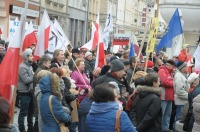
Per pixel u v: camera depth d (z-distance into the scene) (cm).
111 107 511
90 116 519
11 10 2909
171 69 1073
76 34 4662
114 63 730
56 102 629
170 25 1220
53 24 1105
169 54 1554
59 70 742
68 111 691
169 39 1223
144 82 679
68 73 857
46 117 630
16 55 646
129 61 1070
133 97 737
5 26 2870
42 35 1050
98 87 518
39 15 3422
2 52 1258
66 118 636
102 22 5644
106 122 505
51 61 981
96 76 919
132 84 938
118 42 2136
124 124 503
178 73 1076
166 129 1079
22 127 965
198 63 959
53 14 3769
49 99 627
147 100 661
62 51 993
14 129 472
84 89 934
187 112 827
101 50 1027
